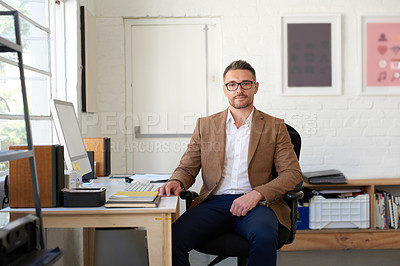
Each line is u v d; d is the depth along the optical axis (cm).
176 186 216
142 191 198
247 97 227
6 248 114
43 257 125
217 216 210
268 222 193
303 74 373
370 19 374
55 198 176
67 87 306
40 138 264
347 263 315
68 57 306
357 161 379
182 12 372
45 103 278
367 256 333
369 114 378
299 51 372
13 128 222
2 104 210
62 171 181
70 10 306
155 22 377
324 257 330
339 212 351
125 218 175
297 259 326
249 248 194
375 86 377
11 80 222
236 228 206
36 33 263
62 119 214
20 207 175
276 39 371
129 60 379
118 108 376
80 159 228
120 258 189
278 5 372
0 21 212
